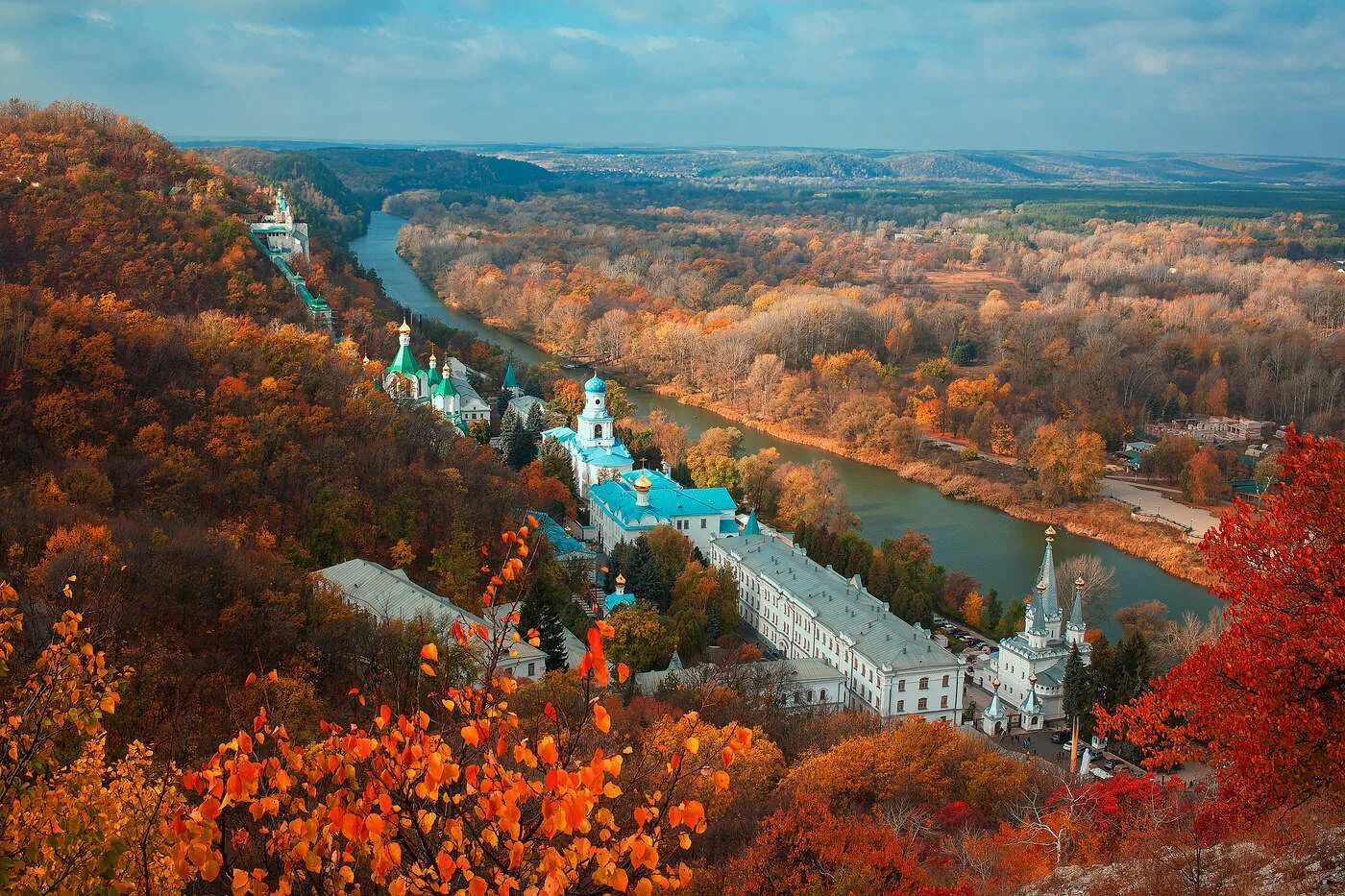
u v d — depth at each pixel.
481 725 31.09
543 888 29.47
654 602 181.50
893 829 91.19
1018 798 105.88
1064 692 155.62
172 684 96.12
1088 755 145.75
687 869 31.34
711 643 177.12
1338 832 56.78
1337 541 58.03
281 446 175.25
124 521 133.25
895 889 80.56
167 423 173.75
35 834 35.91
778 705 144.38
